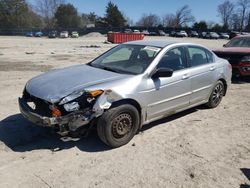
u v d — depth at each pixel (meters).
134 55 5.68
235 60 9.95
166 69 5.11
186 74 5.84
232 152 4.84
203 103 6.67
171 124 5.95
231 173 4.21
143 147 4.90
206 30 88.31
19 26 89.94
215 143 5.16
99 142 5.01
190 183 3.94
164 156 4.62
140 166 4.32
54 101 4.37
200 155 4.70
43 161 4.39
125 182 3.92
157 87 5.24
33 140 5.06
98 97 4.48
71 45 33.16
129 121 4.90
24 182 3.88
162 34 82.94
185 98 5.95
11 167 4.22
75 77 5.01
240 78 10.74
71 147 4.83
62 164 4.32
